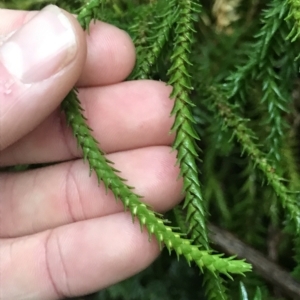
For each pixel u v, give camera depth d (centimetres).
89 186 13
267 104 14
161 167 13
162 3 13
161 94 13
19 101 11
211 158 14
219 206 14
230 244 14
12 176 14
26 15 14
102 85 13
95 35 13
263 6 14
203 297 15
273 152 13
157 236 11
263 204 14
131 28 13
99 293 15
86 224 13
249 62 13
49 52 11
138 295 15
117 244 12
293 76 14
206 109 14
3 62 11
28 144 13
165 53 13
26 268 13
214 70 14
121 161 13
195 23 14
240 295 12
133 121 13
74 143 13
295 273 13
